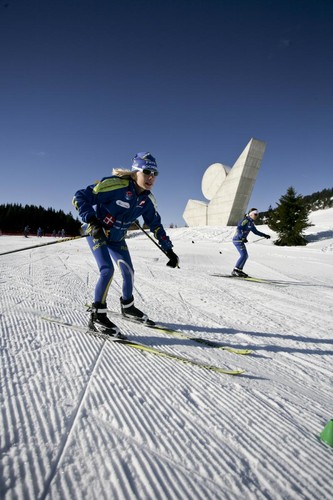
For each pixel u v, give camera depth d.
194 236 26.11
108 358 2.07
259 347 2.65
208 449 1.21
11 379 1.63
